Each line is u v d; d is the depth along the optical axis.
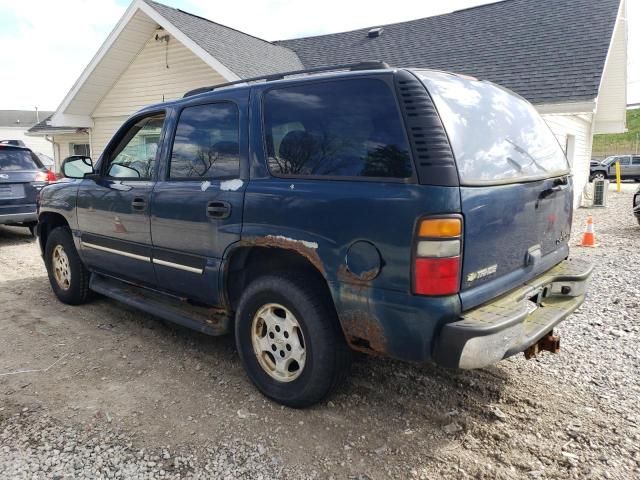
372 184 2.56
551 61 10.80
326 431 2.89
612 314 4.75
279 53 14.12
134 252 4.08
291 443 2.78
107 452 2.70
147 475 2.52
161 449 2.73
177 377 3.57
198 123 3.57
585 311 4.85
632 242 8.54
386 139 2.56
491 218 2.57
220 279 3.35
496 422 2.98
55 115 13.80
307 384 2.96
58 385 3.46
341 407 3.14
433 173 2.38
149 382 3.50
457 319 2.43
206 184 3.40
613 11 11.97
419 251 2.37
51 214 5.25
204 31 12.19
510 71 10.89
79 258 4.97
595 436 2.83
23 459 2.64
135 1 11.31
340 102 2.80
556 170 3.37
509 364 3.72
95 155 14.76
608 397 3.25
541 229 3.11
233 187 3.20
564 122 12.29
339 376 2.96
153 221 3.79
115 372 3.65
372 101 2.66
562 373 3.58
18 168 8.52
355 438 2.83
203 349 4.05
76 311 5.02
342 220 2.63
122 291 4.55
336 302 2.71
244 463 2.62
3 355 3.96
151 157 3.97
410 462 2.62
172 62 12.39
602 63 10.03
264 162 3.10
